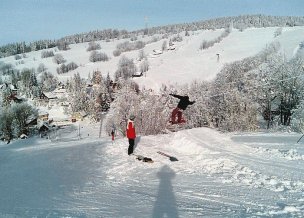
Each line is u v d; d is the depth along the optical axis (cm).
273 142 2091
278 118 5216
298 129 3622
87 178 1277
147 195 1011
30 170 1520
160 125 4044
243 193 988
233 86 5278
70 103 12394
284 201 899
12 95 13025
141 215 830
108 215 841
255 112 4638
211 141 1755
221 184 1095
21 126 8300
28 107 8469
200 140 1753
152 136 2006
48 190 1148
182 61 16162
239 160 1405
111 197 1012
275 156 1498
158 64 16612
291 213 793
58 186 1193
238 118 4550
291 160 1423
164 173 1273
